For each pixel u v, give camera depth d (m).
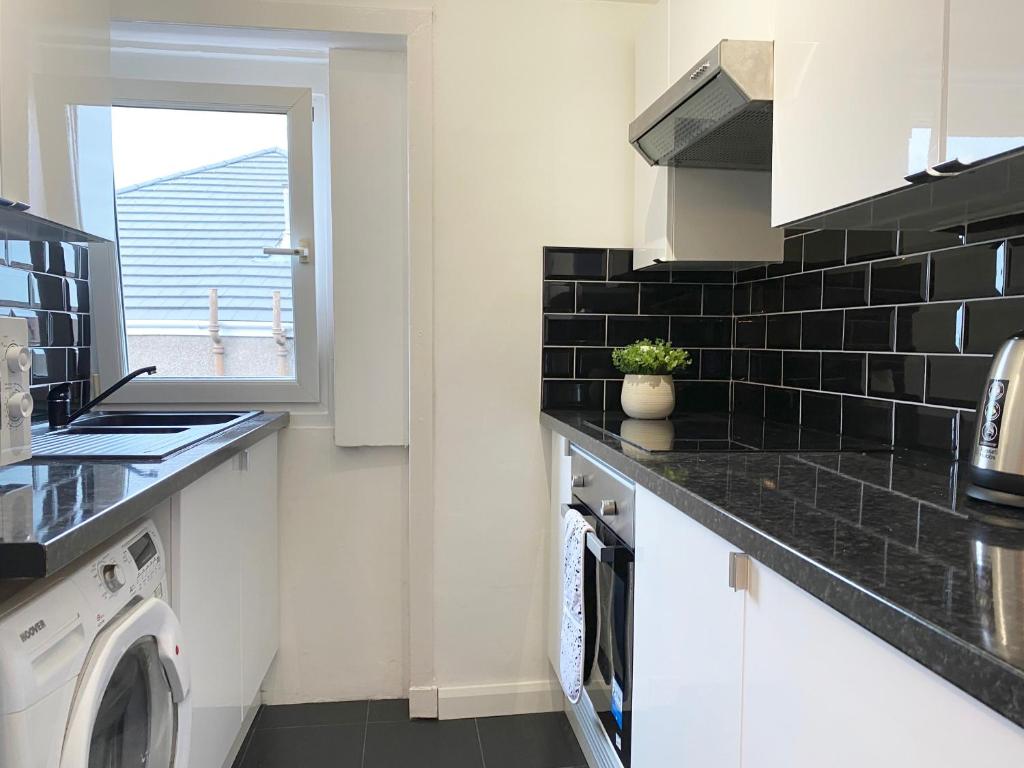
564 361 2.24
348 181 2.21
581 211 2.23
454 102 2.15
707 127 1.62
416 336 2.16
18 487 1.11
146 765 1.18
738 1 1.49
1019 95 0.85
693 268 2.21
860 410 1.67
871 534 0.83
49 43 1.44
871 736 0.66
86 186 1.61
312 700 2.30
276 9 2.04
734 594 0.95
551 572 2.21
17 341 1.05
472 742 2.07
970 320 1.35
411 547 2.19
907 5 1.04
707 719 1.03
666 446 1.51
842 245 1.75
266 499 2.10
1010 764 0.51
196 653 1.45
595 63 2.21
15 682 0.79
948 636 0.54
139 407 2.25
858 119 1.16
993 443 0.99
